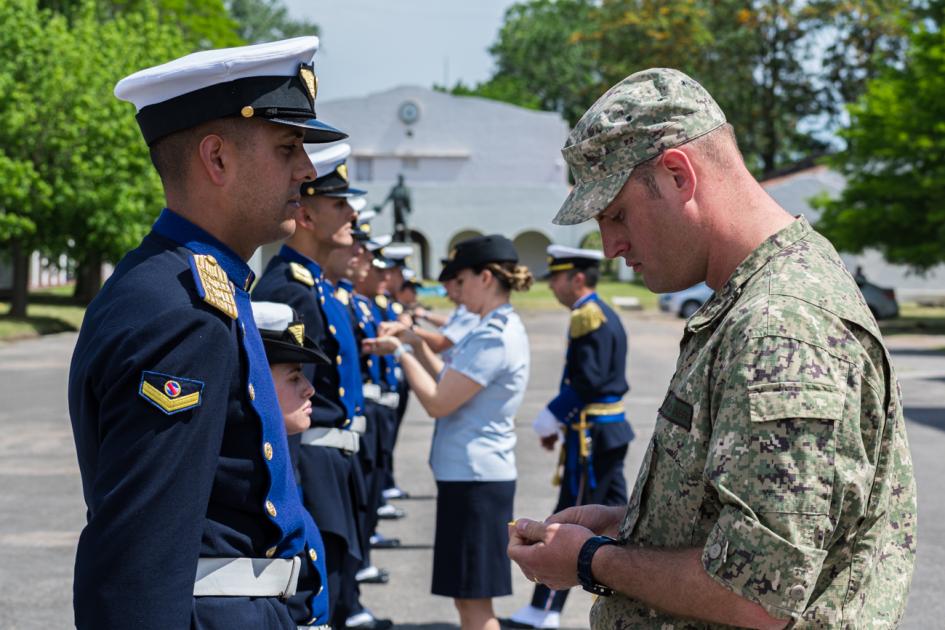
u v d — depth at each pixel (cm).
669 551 186
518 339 460
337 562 422
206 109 200
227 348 193
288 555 211
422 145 5366
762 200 198
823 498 170
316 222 426
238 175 204
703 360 187
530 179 5403
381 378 666
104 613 178
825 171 4228
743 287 189
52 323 2703
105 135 2627
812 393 171
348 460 433
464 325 698
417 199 5141
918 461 962
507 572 454
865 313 182
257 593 205
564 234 5169
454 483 452
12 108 2503
